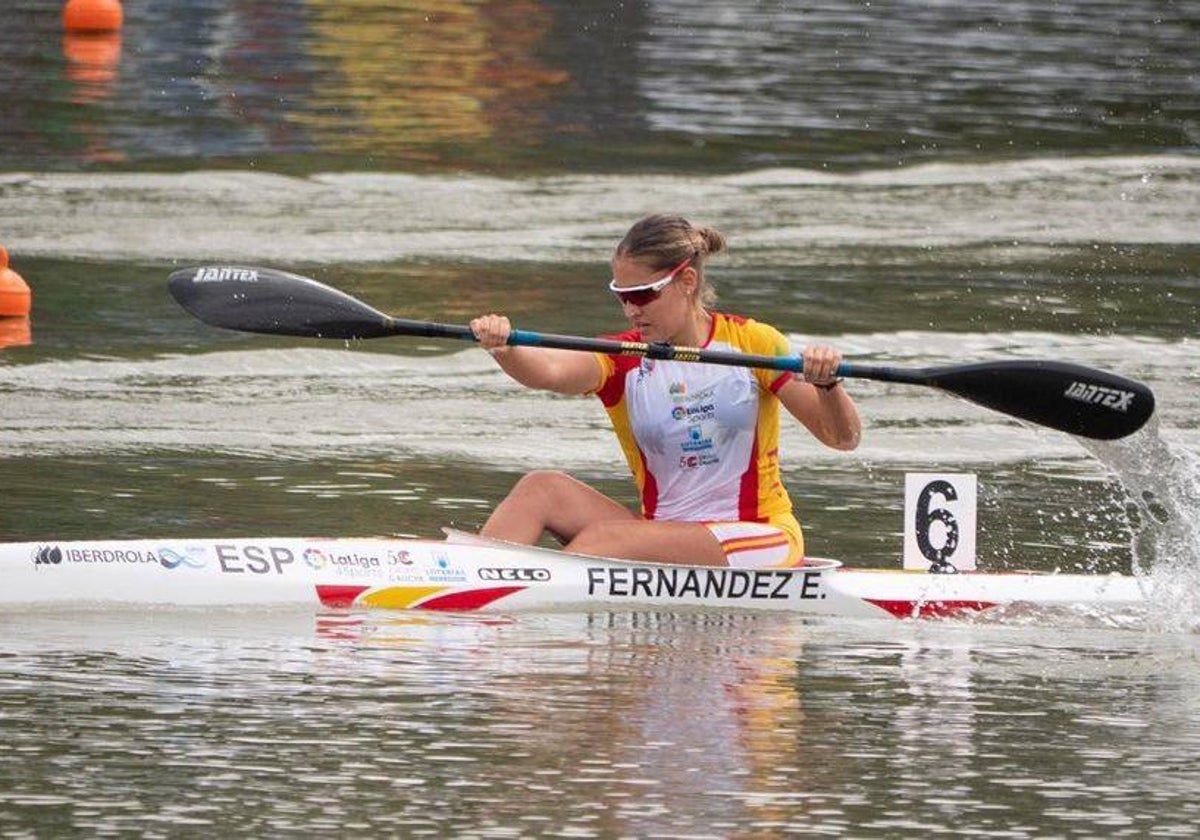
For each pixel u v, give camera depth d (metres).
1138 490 32.38
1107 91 93.00
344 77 88.88
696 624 27.22
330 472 35.84
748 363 27.16
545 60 96.81
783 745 21.83
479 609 27.45
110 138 73.88
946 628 27.56
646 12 117.19
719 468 28.25
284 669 24.22
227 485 34.59
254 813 19.31
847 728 22.52
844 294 54.19
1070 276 57.78
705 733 22.16
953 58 102.31
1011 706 23.62
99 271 54.41
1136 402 28.95
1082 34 112.69
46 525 31.22
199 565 27.27
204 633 25.78
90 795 19.70
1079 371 28.67
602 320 49.81
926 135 81.06
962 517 29.08
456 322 49.25
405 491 34.66
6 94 81.56
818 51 103.62
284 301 28.77
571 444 38.78
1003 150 78.62
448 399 42.38
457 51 98.06
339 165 71.00
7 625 25.88
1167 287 56.56
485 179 69.81
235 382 43.28
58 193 64.62
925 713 23.22
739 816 19.53
